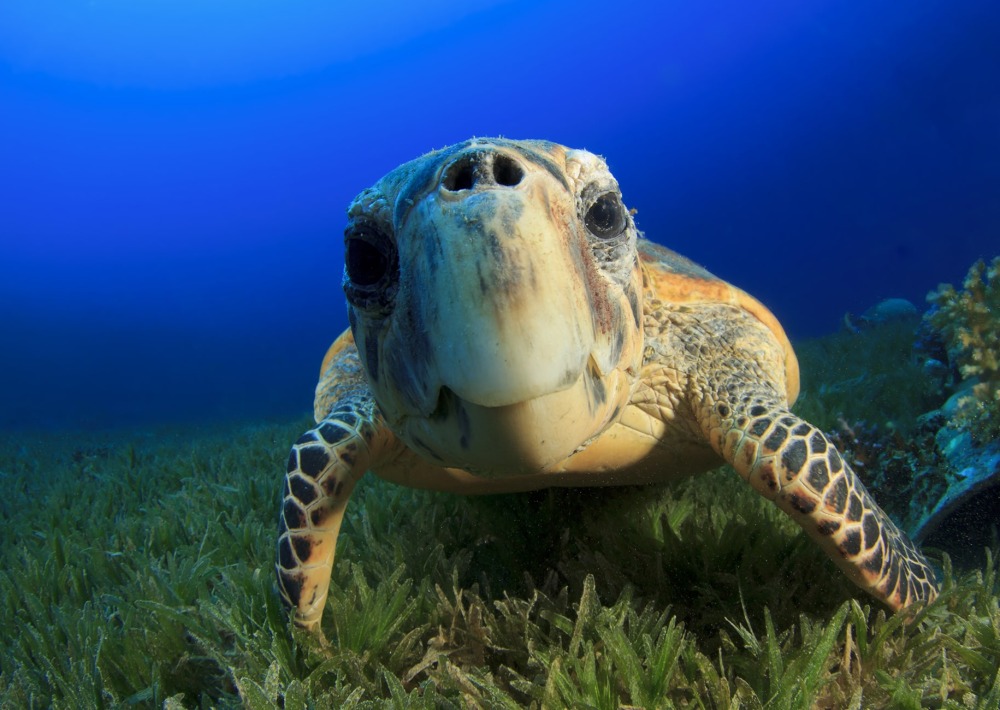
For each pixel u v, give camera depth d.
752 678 0.27
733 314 0.40
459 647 0.32
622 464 0.37
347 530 0.49
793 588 0.32
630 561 0.37
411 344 0.20
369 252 0.22
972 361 0.54
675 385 0.36
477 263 0.19
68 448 1.54
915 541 0.44
